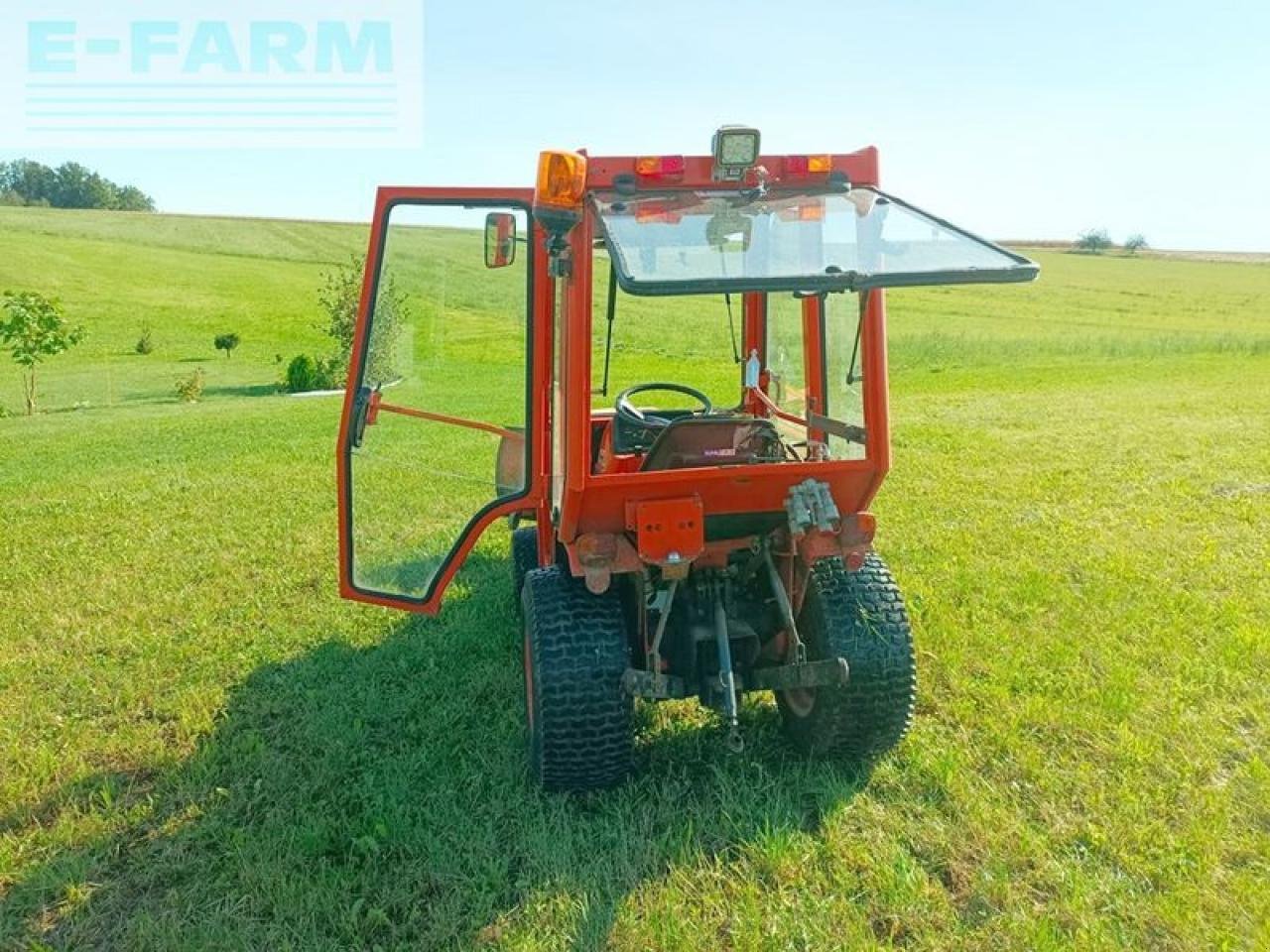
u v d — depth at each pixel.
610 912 3.10
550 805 3.74
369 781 3.87
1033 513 8.30
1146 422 13.62
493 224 3.89
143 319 43.06
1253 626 5.33
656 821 3.60
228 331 41.56
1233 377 20.52
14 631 5.90
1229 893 3.11
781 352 4.78
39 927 3.19
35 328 24.64
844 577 3.98
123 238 62.41
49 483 11.01
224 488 10.27
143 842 3.62
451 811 3.66
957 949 2.92
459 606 6.05
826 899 3.12
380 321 4.30
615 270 2.86
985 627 5.39
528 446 4.17
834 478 3.61
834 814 3.57
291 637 5.64
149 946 3.06
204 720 4.57
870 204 3.43
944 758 3.94
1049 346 28.83
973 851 3.38
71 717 4.72
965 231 3.22
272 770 4.06
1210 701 4.46
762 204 3.38
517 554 5.79
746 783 3.80
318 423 16.67
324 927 3.10
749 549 4.02
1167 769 3.84
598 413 4.88
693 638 3.91
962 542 7.28
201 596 6.48
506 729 4.34
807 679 3.64
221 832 3.65
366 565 4.59
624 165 3.42
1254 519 7.96
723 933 3.04
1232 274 58.47
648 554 3.50
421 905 3.20
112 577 6.98
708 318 8.21
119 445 14.36
